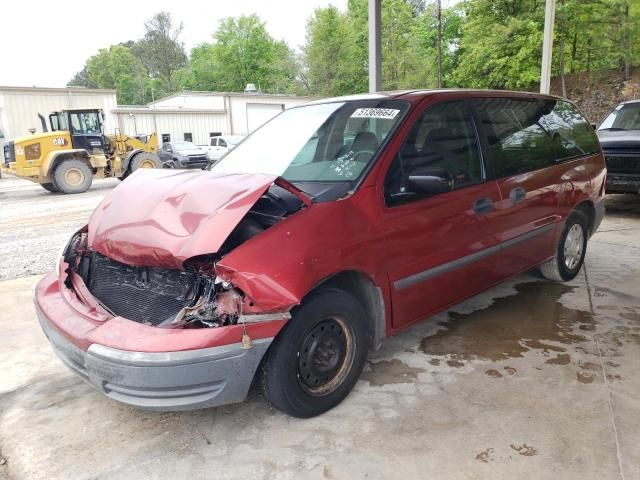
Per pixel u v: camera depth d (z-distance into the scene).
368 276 2.97
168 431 2.86
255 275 2.44
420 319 3.40
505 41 25.69
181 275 2.61
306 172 3.32
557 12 23.94
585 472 2.39
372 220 2.98
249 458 2.59
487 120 3.93
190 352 2.36
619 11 23.41
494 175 3.84
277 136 3.91
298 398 2.76
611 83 28.48
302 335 2.70
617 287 4.88
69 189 16.08
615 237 6.75
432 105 3.54
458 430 2.75
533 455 2.52
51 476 2.53
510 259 4.07
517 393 3.09
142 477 2.49
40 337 4.19
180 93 37.56
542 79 10.93
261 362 2.70
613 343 3.72
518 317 4.24
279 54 61.25
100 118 17.31
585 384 3.16
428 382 3.25
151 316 2.63
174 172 3.22
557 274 4.84
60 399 3.24
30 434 2.88
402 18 39.12
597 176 5.12
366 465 2.50
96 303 2.84
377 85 7.81
